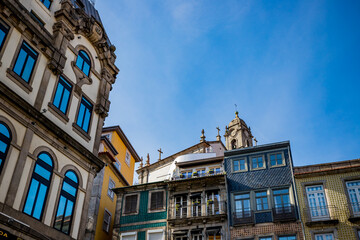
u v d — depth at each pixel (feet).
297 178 83.76
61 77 59.47
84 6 72.64
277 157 88.99
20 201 46.65
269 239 78.69
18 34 52.39
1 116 46.88
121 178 108.88
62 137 55.83
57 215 52.65
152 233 87.10
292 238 77.36
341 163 83.05
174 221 86.22
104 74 70.49
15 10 51.65
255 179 87.35
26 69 52.80
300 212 79.41
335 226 75.66
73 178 57.67
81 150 59.67
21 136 49.16
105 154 97.96
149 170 140.97
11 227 44.06
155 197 92.17
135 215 90.84
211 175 89.40
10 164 46.47
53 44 58.80
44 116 52.70
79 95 63.00
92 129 64.90
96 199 91.50
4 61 49.21
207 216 84.33
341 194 78.79
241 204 84.94
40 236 47.78
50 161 53.57
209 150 133.39
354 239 73.26
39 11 58.65
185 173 100.99
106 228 94.99
